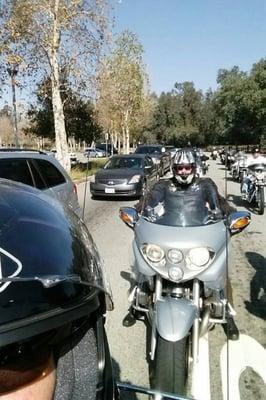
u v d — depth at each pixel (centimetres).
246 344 404
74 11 1947
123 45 3603
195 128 9612
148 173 1537
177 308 315
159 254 337
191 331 335
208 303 352
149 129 9925
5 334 95
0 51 1881
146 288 367
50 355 108
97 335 131
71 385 117
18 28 1884
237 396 327
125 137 4453
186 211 376
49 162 689
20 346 99
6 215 118
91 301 119
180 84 10356
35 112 2948
